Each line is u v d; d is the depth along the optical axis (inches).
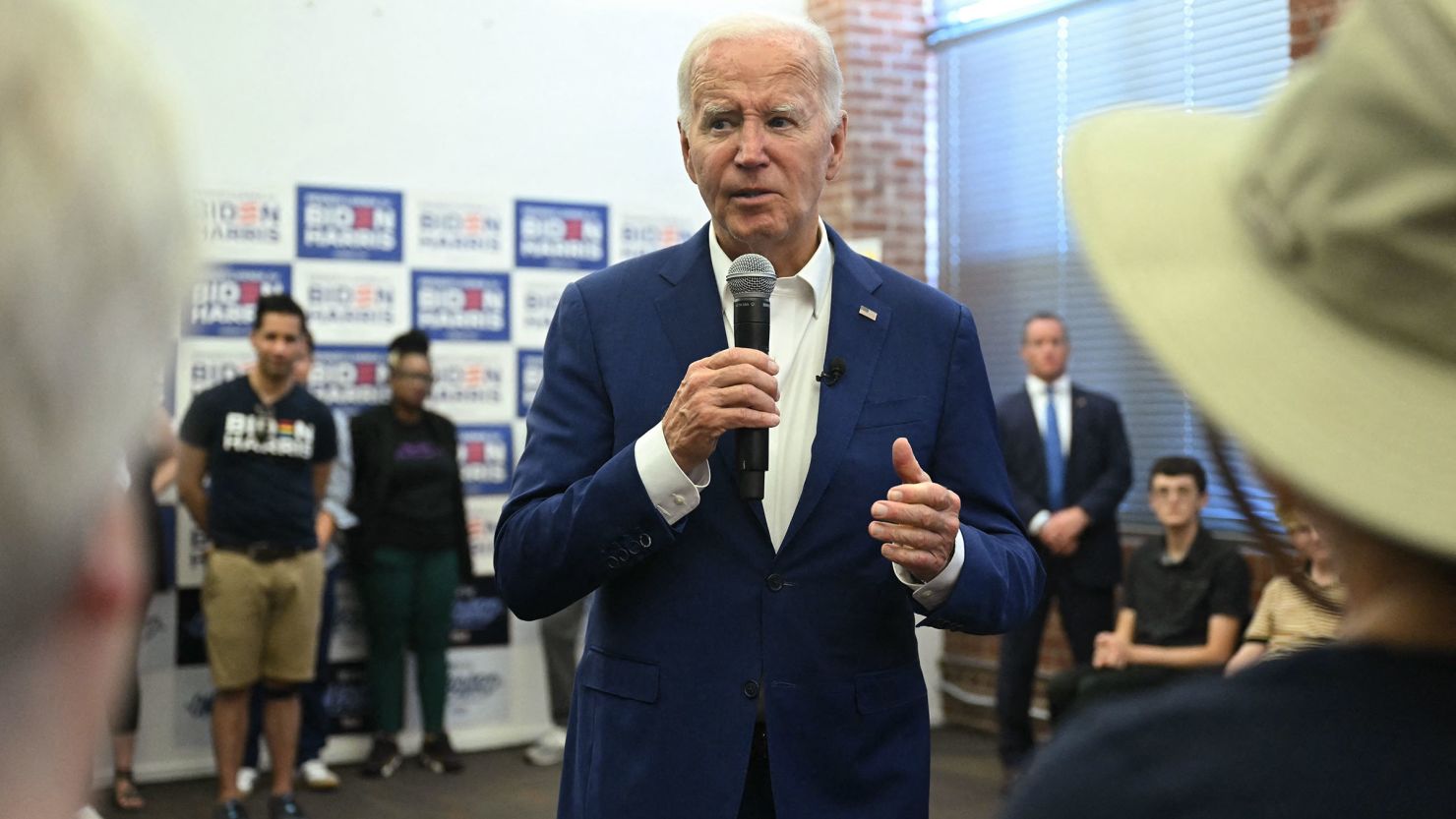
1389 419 23.3
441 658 251.8
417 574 249.1
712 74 79.4
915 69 300.0
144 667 238.8
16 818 16.3
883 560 77.5
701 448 72.1
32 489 15.0
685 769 74.4
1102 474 229.0
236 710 211.5
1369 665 24.1
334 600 246.2
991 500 81.4
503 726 267.0
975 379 82.6
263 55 250.2
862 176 293.6
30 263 14.7
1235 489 27.5
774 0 295.0
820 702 75.4
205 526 215.6
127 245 15.5
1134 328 26.8
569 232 271.0
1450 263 22.2
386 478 245.1
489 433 265.6
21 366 14.8
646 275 83.0
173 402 242.1
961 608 75.2
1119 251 28.2
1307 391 24.1
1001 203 286.4
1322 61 24.1
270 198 250.2
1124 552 257.6
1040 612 230.5
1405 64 22.1
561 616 255.3
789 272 81.5
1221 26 244.1
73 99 15.1
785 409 80.1
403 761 256.8
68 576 15.9
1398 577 24.5
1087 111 268.1
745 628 75.5
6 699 16.0
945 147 299.6
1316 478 23.5
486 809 225.6
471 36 264.1
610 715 76.9
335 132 255.0
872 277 83.0
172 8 244.7
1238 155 28.3
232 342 246.8
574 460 79.4
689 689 75.2
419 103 260.5
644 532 73.2
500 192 265.9
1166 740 24.9
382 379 257.0
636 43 276.1
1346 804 22.7
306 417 217.6
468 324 263.9
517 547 76.6
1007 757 232.7
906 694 78.1
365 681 255.3
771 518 78.1
